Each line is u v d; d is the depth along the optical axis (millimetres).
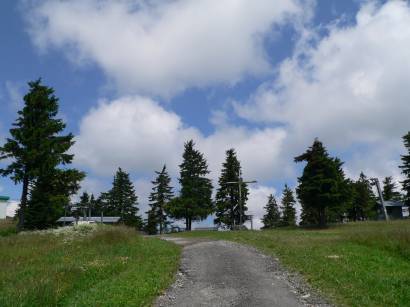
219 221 81250
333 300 13781
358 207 91938
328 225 61875
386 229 29609
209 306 13516
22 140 40594
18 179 40375
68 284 15695
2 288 15359
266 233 40344
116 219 95500
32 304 13062
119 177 104688
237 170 83250
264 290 15430
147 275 17688
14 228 40938
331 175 65375
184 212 78938
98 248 26078
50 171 42062
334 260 20469
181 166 82500
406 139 69562
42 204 45125
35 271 18438
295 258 21344
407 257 21594
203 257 23656
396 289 14938
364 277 16609
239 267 20062
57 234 31672
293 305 13375
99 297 13984
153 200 92500
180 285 16625
